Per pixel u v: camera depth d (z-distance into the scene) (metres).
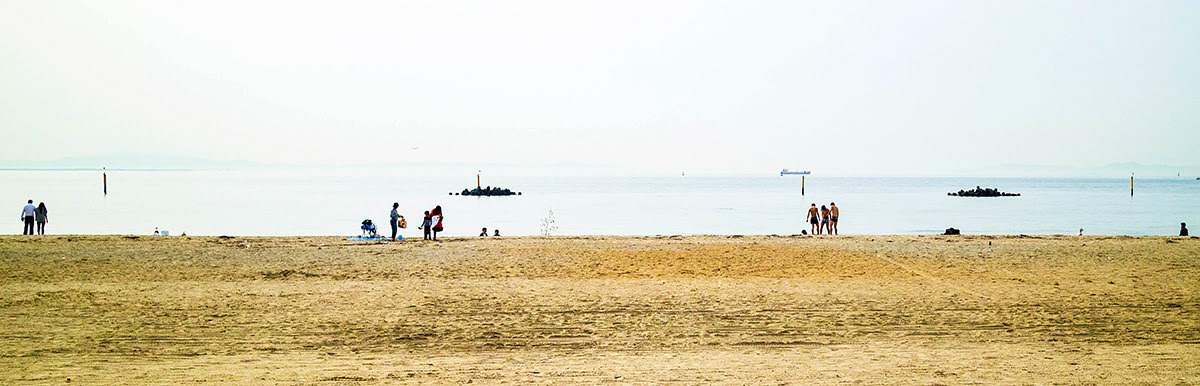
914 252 21.58
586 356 10.29
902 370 9.38
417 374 9.27
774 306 13.61
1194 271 17.91
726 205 70.38
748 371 9.38
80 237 25.28
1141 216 56.16
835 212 30.11
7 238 24.58
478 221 49.25
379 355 10.33
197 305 13.57
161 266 18.64
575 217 53.19
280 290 15.20
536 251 21.59
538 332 11.72
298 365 9.72
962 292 15.02
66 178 188.50
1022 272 17.89
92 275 17.14
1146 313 12.95
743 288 15.48
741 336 11.46
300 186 123.81
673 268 18.39
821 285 15.90
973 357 10.10
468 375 9.21
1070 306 13.57
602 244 23.67
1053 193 112.75
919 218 53.66
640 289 15.37
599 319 12.60
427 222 26.38
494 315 12.88
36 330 11.48
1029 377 8.98
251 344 10.88
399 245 23.55
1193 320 12.40
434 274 17.56
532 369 9.53
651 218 51.91
